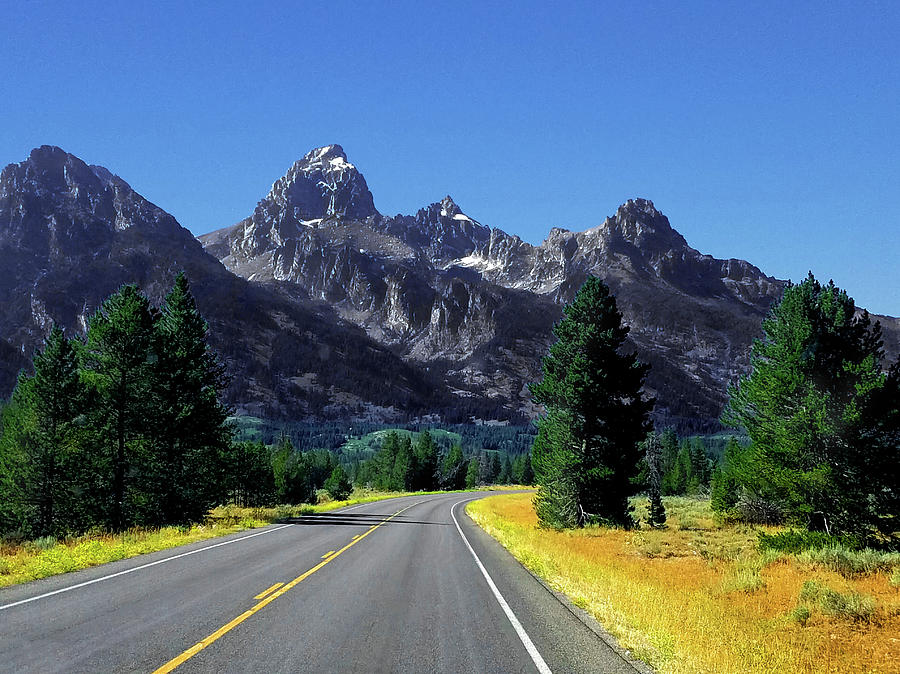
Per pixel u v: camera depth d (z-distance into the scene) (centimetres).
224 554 1645
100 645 712
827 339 2225
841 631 923
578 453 2964
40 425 3350
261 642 744
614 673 671
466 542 2175
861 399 2106
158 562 1470
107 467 3181
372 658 695
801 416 2095
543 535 2472
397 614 936
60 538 2270
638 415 2995
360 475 14462
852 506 2062
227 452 4134
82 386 3316
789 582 1273
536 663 700
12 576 1195
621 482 2977
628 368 3023
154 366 3209
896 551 1831
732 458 2473
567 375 3041
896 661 776
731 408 2430
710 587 1310
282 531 2447
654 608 970
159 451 3328
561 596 1149
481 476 16750
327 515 3581
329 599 1035
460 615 946
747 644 810
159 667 633
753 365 2427
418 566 1500
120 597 1011
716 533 2544
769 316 2456
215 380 3781
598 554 1880
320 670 642
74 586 1113
